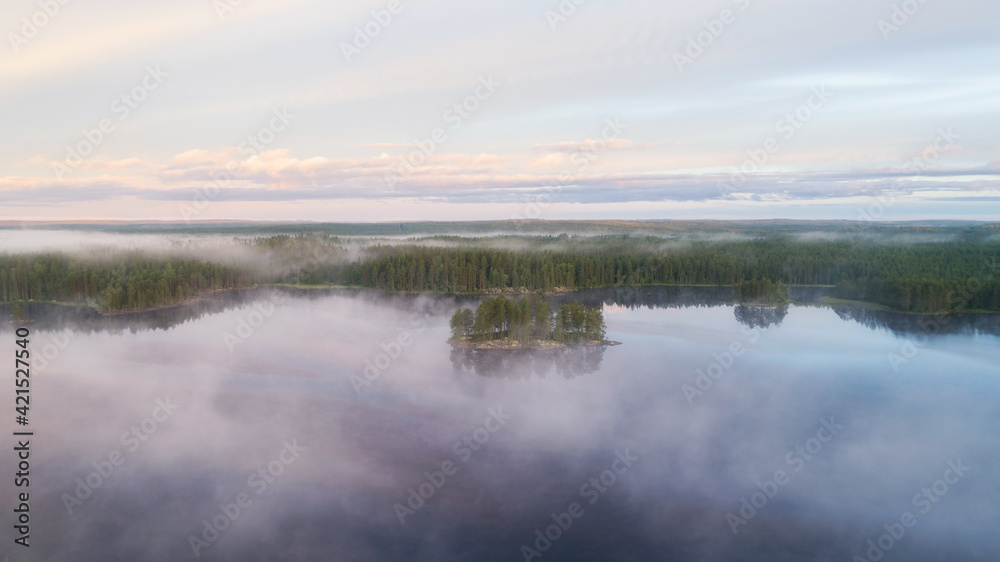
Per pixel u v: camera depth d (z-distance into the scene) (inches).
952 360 5285.4
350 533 2546.8
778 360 5315.0
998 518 2723.9
